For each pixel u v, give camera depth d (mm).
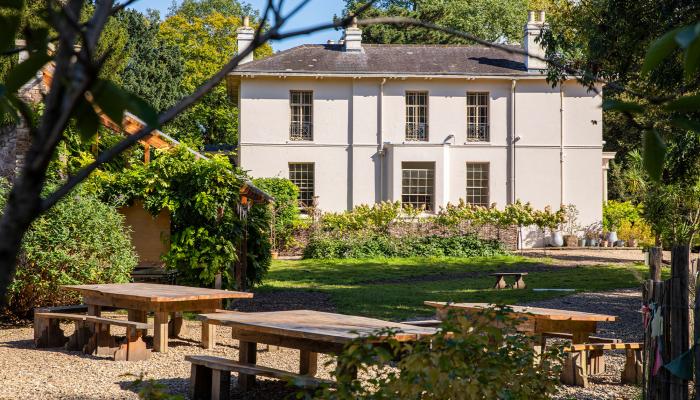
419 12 40094
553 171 28922
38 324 9539
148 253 13805
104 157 884
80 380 7312
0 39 873
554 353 4934
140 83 35094
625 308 12766
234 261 13477
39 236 10906
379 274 19984
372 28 38875
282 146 28453
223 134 42906
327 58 29109
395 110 28719
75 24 792
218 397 6352
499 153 28891
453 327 3908
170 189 12703
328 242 25641
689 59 967
